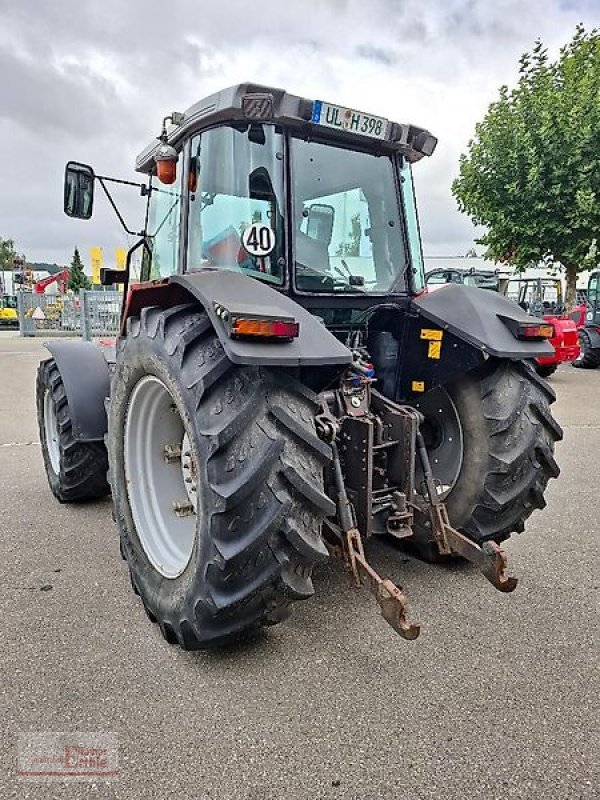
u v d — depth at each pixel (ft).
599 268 49.32
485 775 5.66
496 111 48.57
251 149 8.59
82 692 6.84
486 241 51.47
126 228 11.17
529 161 45.75
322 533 7.87
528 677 7.14
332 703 6.67
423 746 6.03
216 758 5.87
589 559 10.55
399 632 6.75
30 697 6.75
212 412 6.67
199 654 7.59
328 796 5.42
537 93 47.93
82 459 12.66
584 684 7.00
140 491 8.77
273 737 6.15
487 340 8.64
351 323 9.63
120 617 8.53
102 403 12.39
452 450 9.50
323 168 9.14
